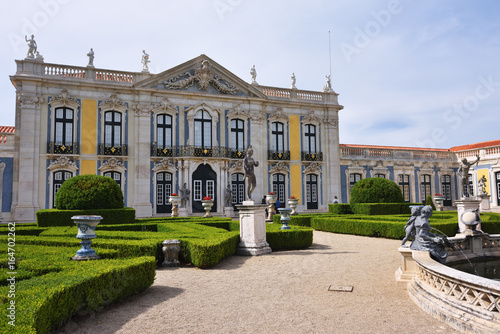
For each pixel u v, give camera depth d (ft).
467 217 29.60
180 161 79.20
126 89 76.79
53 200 71.20
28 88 70.18
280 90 91.09
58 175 72.33
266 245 34.63
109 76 76.89
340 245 39.01
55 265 19.33
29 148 69.56
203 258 26.68
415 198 99.14
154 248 27.58
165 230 41.32
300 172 89.61
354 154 96.63
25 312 12.07
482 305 13.92
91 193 48.44
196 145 81.46
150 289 21.33
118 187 51.67
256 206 33.81
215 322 15.71
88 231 23.29
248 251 33.14
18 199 68.23
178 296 19.79
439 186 102.37
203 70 82.07
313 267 27.32
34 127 70.23
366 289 20.83
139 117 77.41
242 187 85.25
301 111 91.25
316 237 46.42
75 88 73.67
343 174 94.43
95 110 74.79
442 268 16.56
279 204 80.64
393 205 60.54
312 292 20.36
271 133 88.69
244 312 17.02
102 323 15.65
